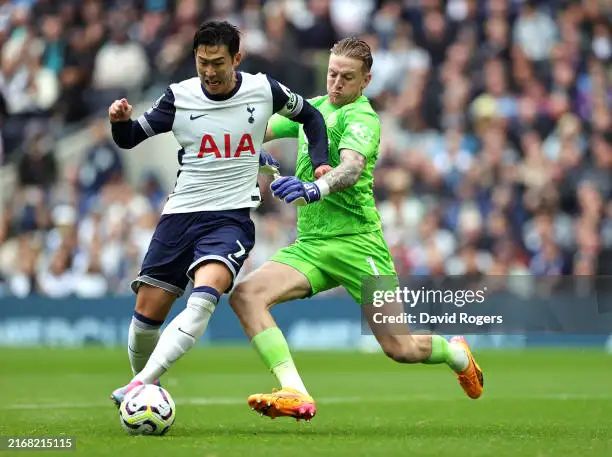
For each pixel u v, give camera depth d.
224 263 22.31
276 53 67.81
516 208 64.06
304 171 24.80
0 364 48.47
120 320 60.59
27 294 62.91
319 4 71.56
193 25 70.88
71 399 32.69
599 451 19.28
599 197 66.00
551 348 60.00
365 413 28.27
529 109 69.19
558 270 62.91
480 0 73.00
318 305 60.47
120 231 62.25
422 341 25.05
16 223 65.56
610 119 70.69
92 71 71.31
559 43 72.75
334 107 24.55
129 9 72.62
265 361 22.88
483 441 20.83
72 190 65.44
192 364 48.78
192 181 22.81
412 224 62.78
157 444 19.88
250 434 22.12
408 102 69.44
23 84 71.31
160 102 22.75
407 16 72.50
